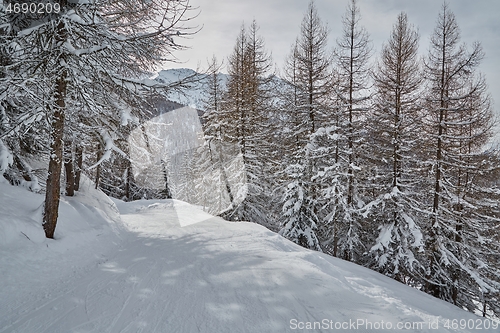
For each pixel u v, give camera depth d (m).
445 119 13.16
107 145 6.96
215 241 8.34
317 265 6.38
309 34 15.66
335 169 14.34
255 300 4.25
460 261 13.16
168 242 8.18
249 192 16.41
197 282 4.93
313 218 15.48
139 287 4.65
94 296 4.26
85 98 6.00
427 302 7.08
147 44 5.52
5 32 5.50
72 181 9.95
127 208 19.58
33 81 4.70
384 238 13.08
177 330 3.34
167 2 5.13
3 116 6.41
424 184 14.41
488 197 14.43
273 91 18.33
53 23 5.04
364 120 14.70
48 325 3.39
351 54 14.57
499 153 13.83
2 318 3.53
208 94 16.62
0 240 4.77
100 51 5.52
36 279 4.60
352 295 4.62
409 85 13.26
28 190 7.52
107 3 5.49
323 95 15.45
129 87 5.98
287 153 17.91
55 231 6.20
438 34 13.20
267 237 9.10
